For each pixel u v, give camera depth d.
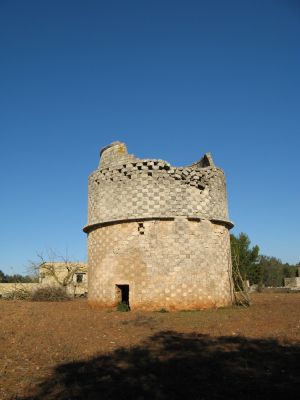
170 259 22.81
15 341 13.66
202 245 23.64
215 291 23.56
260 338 13.59
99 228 24.97
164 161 23.92
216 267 24.09
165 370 9.83
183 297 22.41
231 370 9.77
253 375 9.34
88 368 10.12
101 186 25.12
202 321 17.80
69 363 10.67
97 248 24.97
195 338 13.89
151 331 15.48
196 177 24.28
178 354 11.48
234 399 7.81
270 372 9.54
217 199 25.33
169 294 22.33
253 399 7.77
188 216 23.45
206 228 24.11
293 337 13.66
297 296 35.75
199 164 28.20
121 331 15.56
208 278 23.34
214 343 12.91
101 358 11.13
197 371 9.73
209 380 9.03
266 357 10.93
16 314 21.31
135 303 22.50
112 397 8.02
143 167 23.84
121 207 23.81
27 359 11.27
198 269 23.11
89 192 26.70
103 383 8.93
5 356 11.63
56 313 21.66
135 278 22.77
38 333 15.15
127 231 23.56
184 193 23.86
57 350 12.28
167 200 23.53
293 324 16.42
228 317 19.03
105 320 18.53
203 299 22.81
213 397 7.93
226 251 25.67
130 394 8.16
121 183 24.16
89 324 17.33
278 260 100.25
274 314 19.89
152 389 8.43
